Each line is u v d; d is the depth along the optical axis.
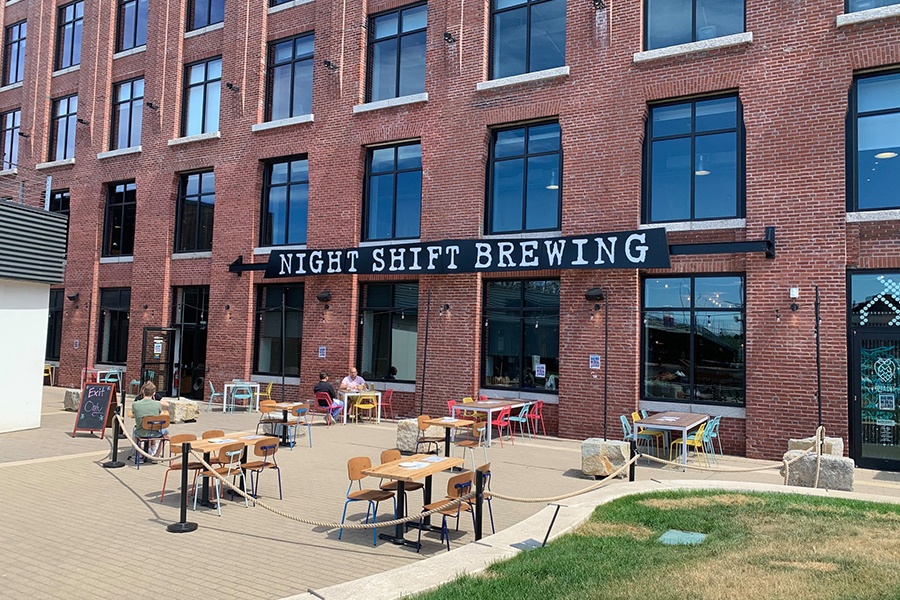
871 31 13.62
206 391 22.31
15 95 30.12
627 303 15.55
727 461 13.59
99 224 26.14
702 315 15.15
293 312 21.30
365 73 20.31
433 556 7.18
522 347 17.25
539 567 6.57
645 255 14.95
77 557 7.17
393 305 19.48
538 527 8.13
